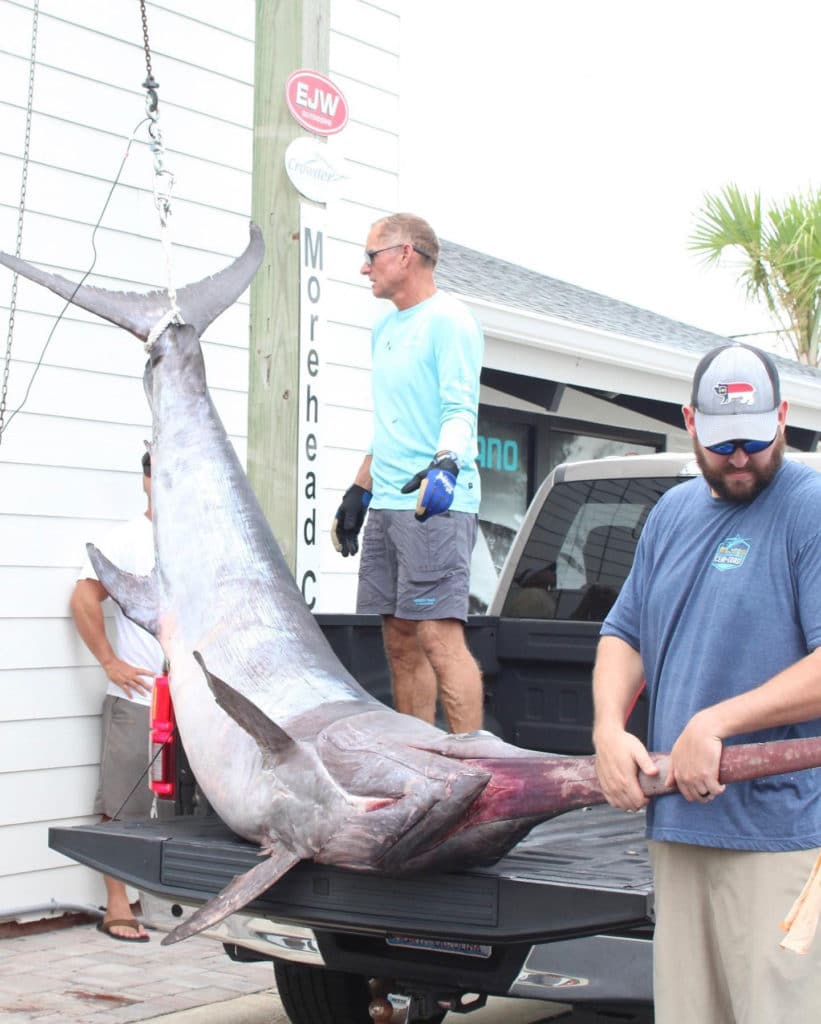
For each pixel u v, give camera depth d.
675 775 2.75
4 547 6.00
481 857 3.36
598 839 3.98
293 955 3.85
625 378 9.95
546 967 3.43
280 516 5.39
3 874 5.95
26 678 6.05
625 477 5.37
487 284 10.06
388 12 7.77
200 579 4.17
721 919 2.84
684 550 2.98
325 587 7.25
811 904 2.62
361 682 4.91
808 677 2.66
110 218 6.46
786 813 2.77
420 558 4.71
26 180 5.63
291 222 5.45
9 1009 4.86
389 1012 3.89
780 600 2.81
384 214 7.71
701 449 2.89
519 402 10.19
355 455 7.45
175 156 6.74
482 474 9.91
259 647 3.98
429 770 3.28
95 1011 4.87
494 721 5.42
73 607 6.11
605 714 2.99
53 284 4.49
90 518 6.32
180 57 6.76
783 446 2.89
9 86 6.08
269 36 5.49
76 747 6.22
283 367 5.42
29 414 6.10
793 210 18.78
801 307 18.89
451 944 3.55
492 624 5.37
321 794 3.42
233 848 3.71
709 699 2.86
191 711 3.99
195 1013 4.87
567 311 10.18
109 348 6.41
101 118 6.43
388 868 3.35
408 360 4.80
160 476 4.36
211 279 4.73
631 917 3.16
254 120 5.53
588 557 5.45
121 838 3.94
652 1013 3.67
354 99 7.55
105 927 6.02
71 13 6.32
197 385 4.48
